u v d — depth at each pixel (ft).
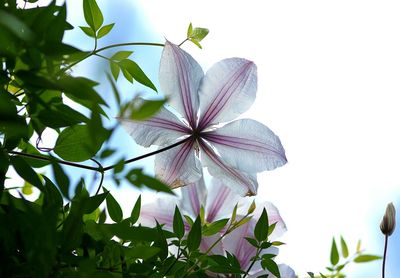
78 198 1.59
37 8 1.55
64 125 1.64
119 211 1.80
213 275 2.11
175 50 2.15
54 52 1.45
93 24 1.92
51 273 1.52
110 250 1.69
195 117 2.23
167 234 1.83
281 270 2.20
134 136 2.15
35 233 1.42
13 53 1.45
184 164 2.21
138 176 1.41
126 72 1.99
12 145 1.59
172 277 1.86
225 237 2.19
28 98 1.66
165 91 2.18
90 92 1.34
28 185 2.12
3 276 1.47
